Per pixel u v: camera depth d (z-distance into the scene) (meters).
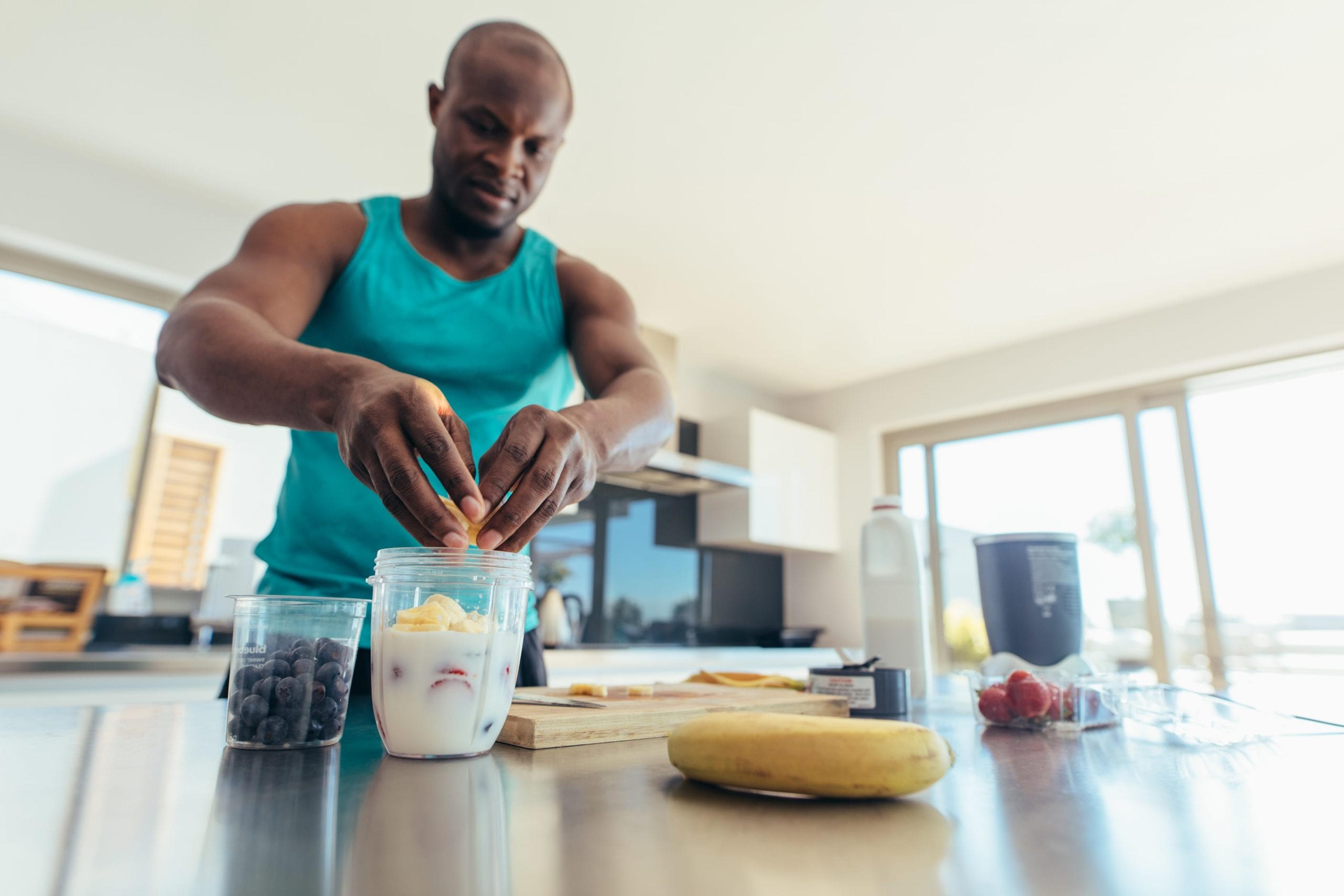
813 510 3.84
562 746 0.54
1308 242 2.65
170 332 0.72
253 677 0.50
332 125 2.12
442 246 1.03
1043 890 0.24
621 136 2.18
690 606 3.64
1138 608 3.09
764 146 2.21
